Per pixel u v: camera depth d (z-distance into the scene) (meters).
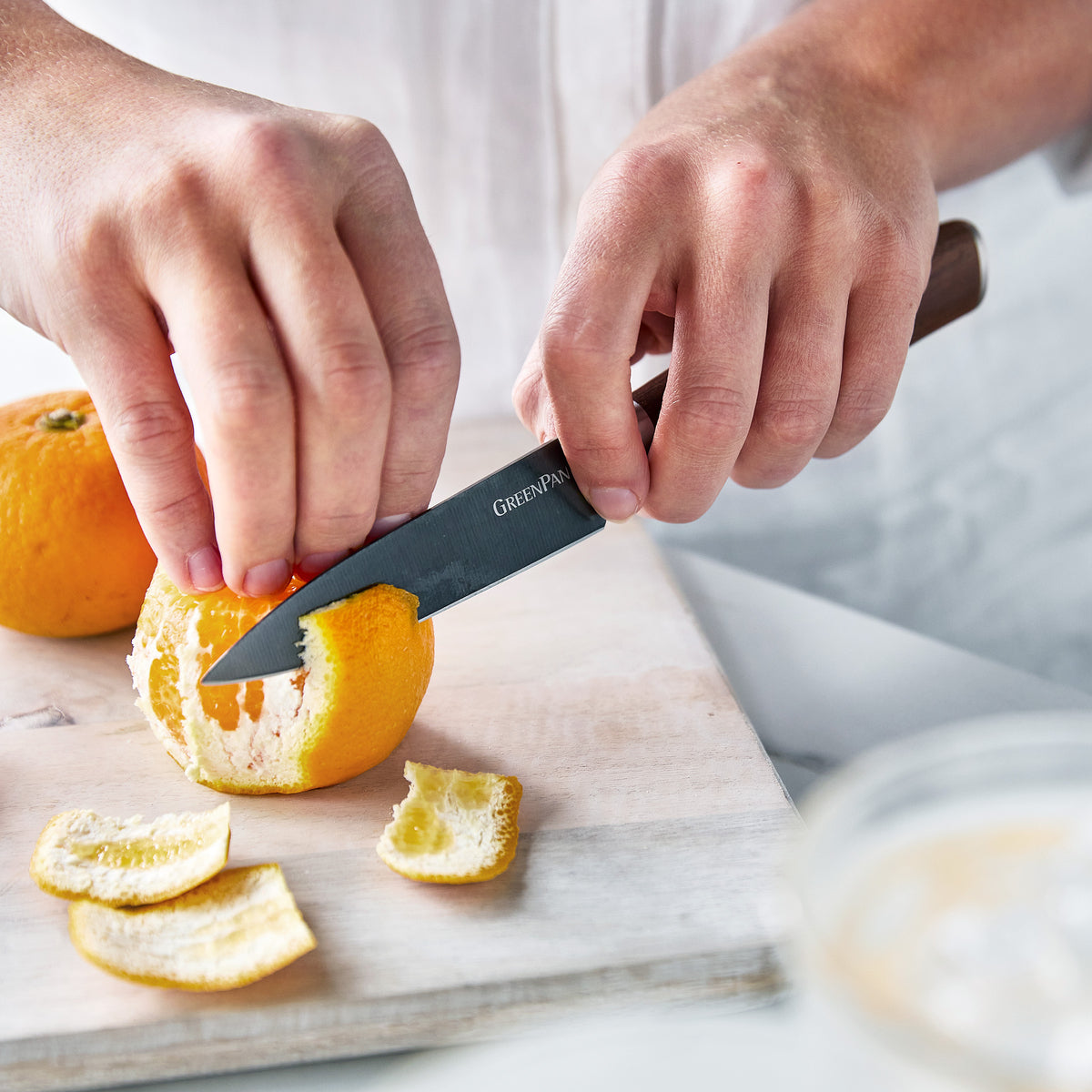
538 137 0.63
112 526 0.45
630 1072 0.30
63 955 0.37
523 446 0.60
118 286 0.37
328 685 0.39
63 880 0.38
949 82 0.47
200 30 0.61
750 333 0.39
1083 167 0.56
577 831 0.40
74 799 0.41
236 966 0.36
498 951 0.37
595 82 0.60
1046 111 0.51
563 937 0.37
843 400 0.43
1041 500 0.69
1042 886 0.27
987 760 0.29
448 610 0.49
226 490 0.37
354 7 0.60
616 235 0.39
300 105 0.63
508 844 0.39
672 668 0.46
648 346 0.46
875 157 0.43
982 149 0.50
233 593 0.40
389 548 0.40
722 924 0.38
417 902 0.38
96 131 0.38
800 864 0.26
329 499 0.37
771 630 0.51
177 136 0.37
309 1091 0.36
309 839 0.40
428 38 0.60
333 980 0.36
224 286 0.36
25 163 0.38
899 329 0.42
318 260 0.36
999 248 0.66
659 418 0.40
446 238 0.66
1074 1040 0.23
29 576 0.45
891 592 0.72
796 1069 0.30
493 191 0.64
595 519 0.41
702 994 0.37
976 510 0.70
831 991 0.24
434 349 0.37
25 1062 0.35
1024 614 0.72
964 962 0.25
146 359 0.37
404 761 0.42
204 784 0.41
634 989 0.37
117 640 0.48
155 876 0.38
